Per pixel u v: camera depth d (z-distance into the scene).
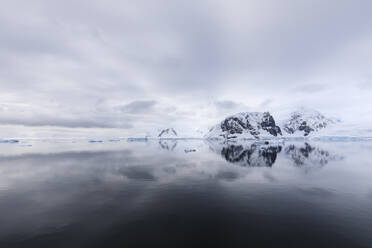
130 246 16.56
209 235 18.17
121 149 123.25
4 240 17.52
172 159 70.19
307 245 16.47
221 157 75.69
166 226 19.88
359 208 23.97
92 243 17.00
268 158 71.06
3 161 65.88
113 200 27.28
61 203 26.22
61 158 73.81
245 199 27.44
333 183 35.47
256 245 16.55
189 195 29.27
